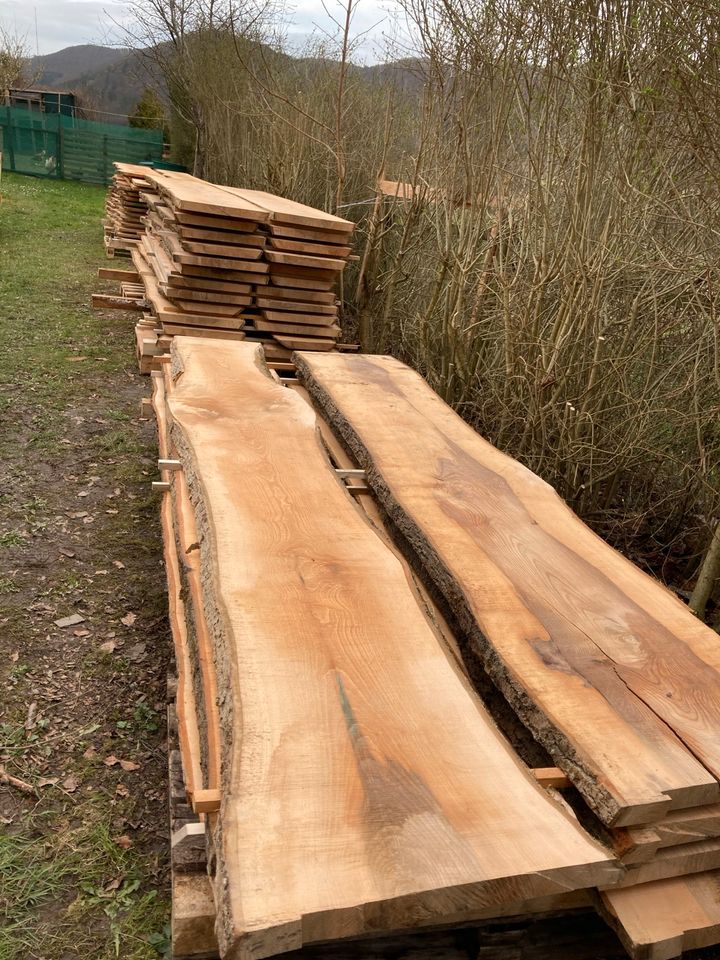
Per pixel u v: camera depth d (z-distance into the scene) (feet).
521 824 4.20
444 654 5.48
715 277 9.98
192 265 14.60
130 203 31.14
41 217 42.19
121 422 16.33
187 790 5.13
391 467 8.50
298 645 5.32
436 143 16.03
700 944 4.70
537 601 6.31
